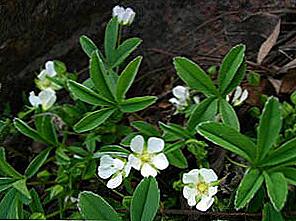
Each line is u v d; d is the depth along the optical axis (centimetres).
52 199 23
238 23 25
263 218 17
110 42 22
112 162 19
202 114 19
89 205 16
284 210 19
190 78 19
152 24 25
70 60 26
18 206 20
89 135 23
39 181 23
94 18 25
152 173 19
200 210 19
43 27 24
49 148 22
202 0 25
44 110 24
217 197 21
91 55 20
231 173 21
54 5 24
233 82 19
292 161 16
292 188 19
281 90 23
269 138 16
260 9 25
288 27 24
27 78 25
